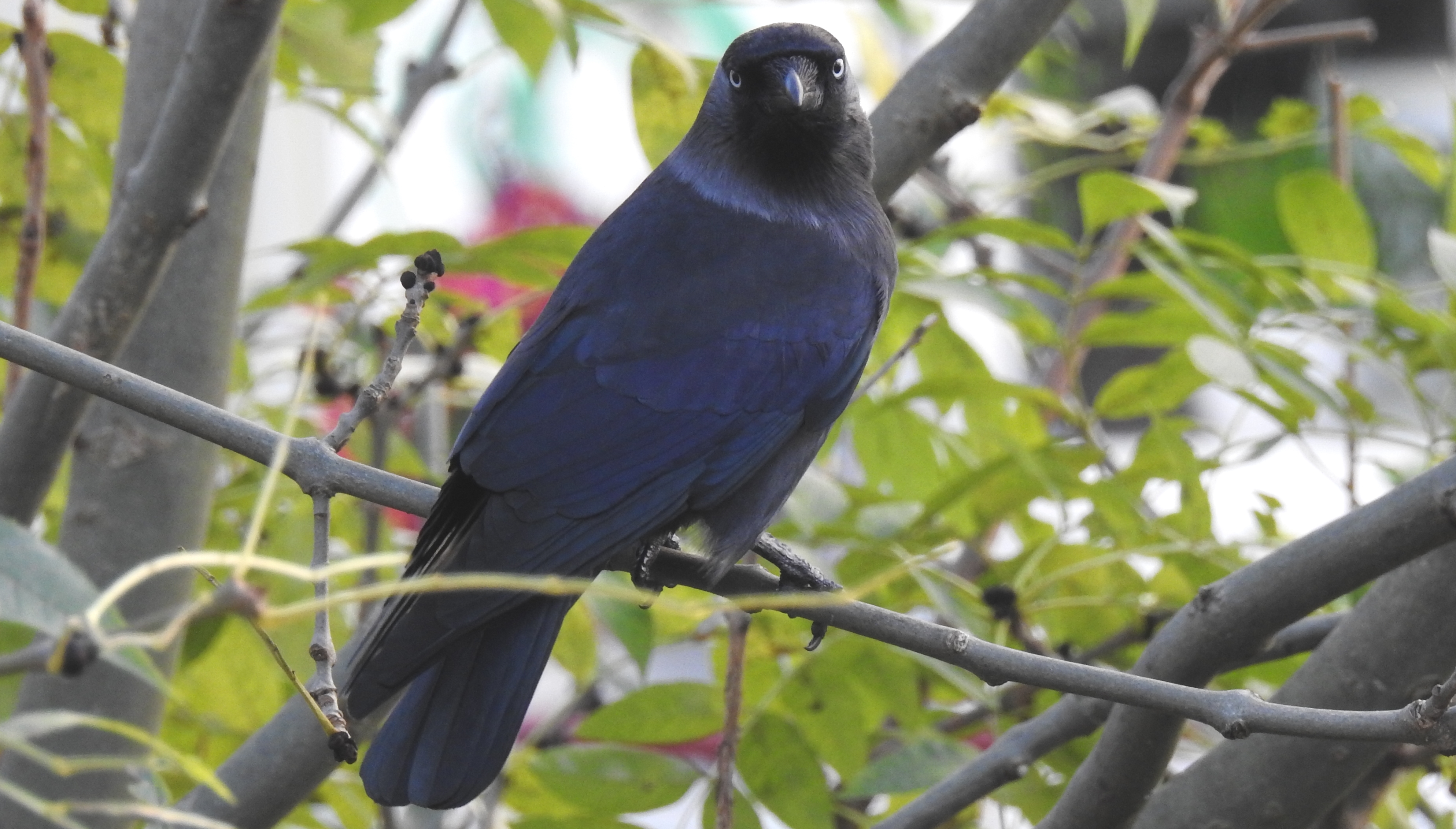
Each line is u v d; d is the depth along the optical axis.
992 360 12.40
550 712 10.77
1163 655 5.77
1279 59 15.04
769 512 6.97
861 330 7.25
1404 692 5.86
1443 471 5.32
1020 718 8.11
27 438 6.43
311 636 7.25
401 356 5.59
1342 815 7.01
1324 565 5.47
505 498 6.20
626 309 6.85
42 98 6.91
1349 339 7.97
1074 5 11.50
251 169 7.15
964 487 7.25
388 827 7.50
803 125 7.44
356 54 8.00
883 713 7.55
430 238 7.07
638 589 6.61
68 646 3.14
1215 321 6.84
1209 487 8.45
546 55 8.09
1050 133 10.07
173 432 6.95
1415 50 15.47
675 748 9.01
